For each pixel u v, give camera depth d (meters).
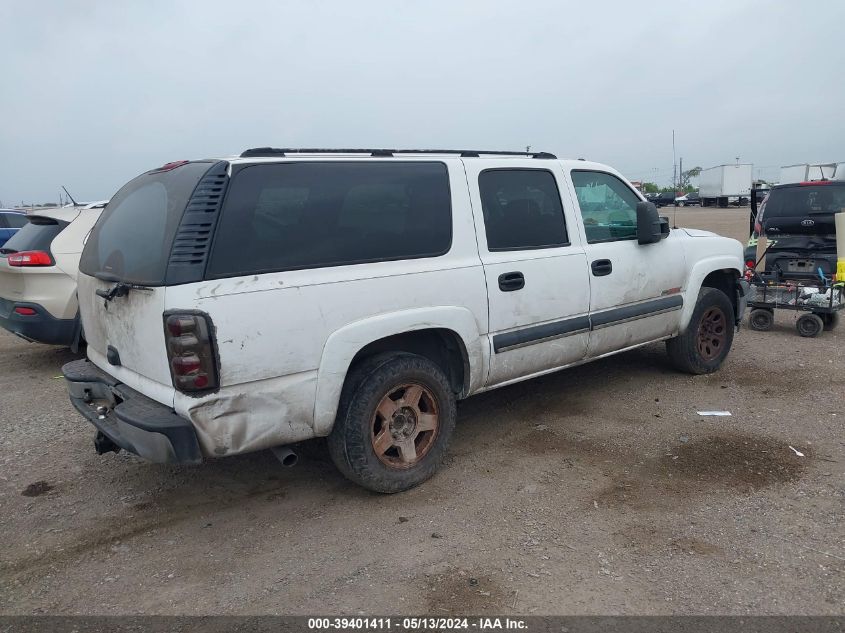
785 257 8.52
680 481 4.00
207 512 3.79
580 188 5.03
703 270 5.78
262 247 3.32
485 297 4.17
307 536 3.49
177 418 3.12
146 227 3.48
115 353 3.64
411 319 3.77
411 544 3.38
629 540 3.36
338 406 3.62
